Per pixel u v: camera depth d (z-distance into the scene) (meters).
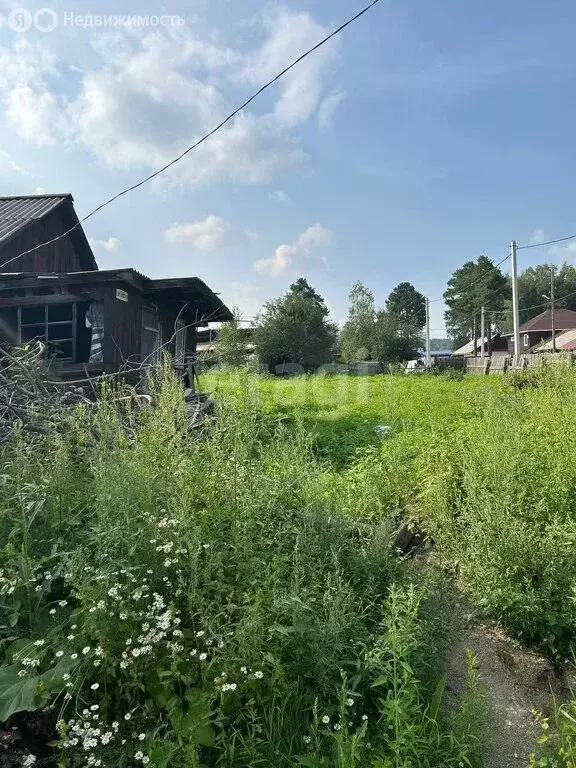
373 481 5.37
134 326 9.59
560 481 4.32
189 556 2.72
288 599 2.54
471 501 4.34
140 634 2.35
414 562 3.80
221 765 2.14
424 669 2.76
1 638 2.56
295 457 4.67
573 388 8.43
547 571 3.49
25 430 4.12
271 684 2.32
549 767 2.33
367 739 2.36
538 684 3.22
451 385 16.72
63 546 2.99
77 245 15.96
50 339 9.47
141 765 2.10
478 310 60.12
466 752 2.26
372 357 46.19
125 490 3.03
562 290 66.00
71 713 2.28
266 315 34.53
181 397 4.86
